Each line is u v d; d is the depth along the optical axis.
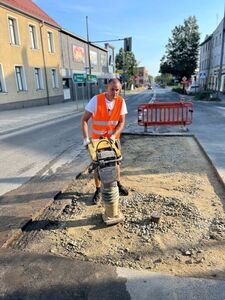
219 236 3.18
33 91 24.33
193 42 52.06
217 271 2.62
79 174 5.48
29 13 22.98
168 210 3.81
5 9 20.25
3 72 20.31
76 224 3.53
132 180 5.07
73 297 2.31
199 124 11.80
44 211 3.90
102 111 3.79
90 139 3.73
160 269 2.66
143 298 2.28
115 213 3.49
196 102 27.08
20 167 6.15
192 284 2.41
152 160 6.37
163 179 5.08
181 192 4.45
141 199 4.19
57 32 28.62
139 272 2.56
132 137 9.39
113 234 3.28
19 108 22.25
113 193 3.40
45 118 15.38
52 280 2.48
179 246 3.01
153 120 10.11
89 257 2.86
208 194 4.36
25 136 10.12
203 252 2.90
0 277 2.53
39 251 2.96
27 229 3.44
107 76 48.38
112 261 2.79
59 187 4.74
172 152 7.07
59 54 29.28
